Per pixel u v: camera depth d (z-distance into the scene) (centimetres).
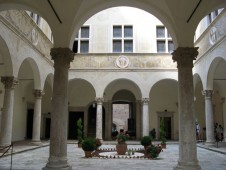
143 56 2491
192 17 1041
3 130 1434
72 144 2292
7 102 1455
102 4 1116
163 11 1095
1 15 1316
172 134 2775
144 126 2388
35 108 1981
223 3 1054
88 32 2605
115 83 2742
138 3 1123
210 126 1938
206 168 1103
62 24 1048
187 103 1000
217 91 2512
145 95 2433
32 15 1855
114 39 2573
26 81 2462
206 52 1928
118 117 4216
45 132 2852
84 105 2841
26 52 1684
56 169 932
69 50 1043
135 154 1539
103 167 1109
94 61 2503
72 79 2495
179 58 1039
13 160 1298
